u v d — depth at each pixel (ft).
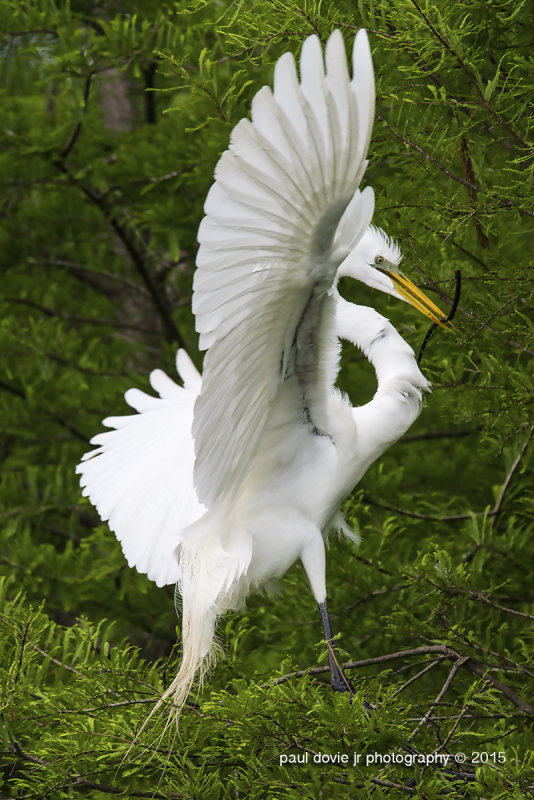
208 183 44.06
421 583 25.91
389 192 28.78
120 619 44.14
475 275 28.99
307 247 19.04
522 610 32.17
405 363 26.35
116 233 49.21
